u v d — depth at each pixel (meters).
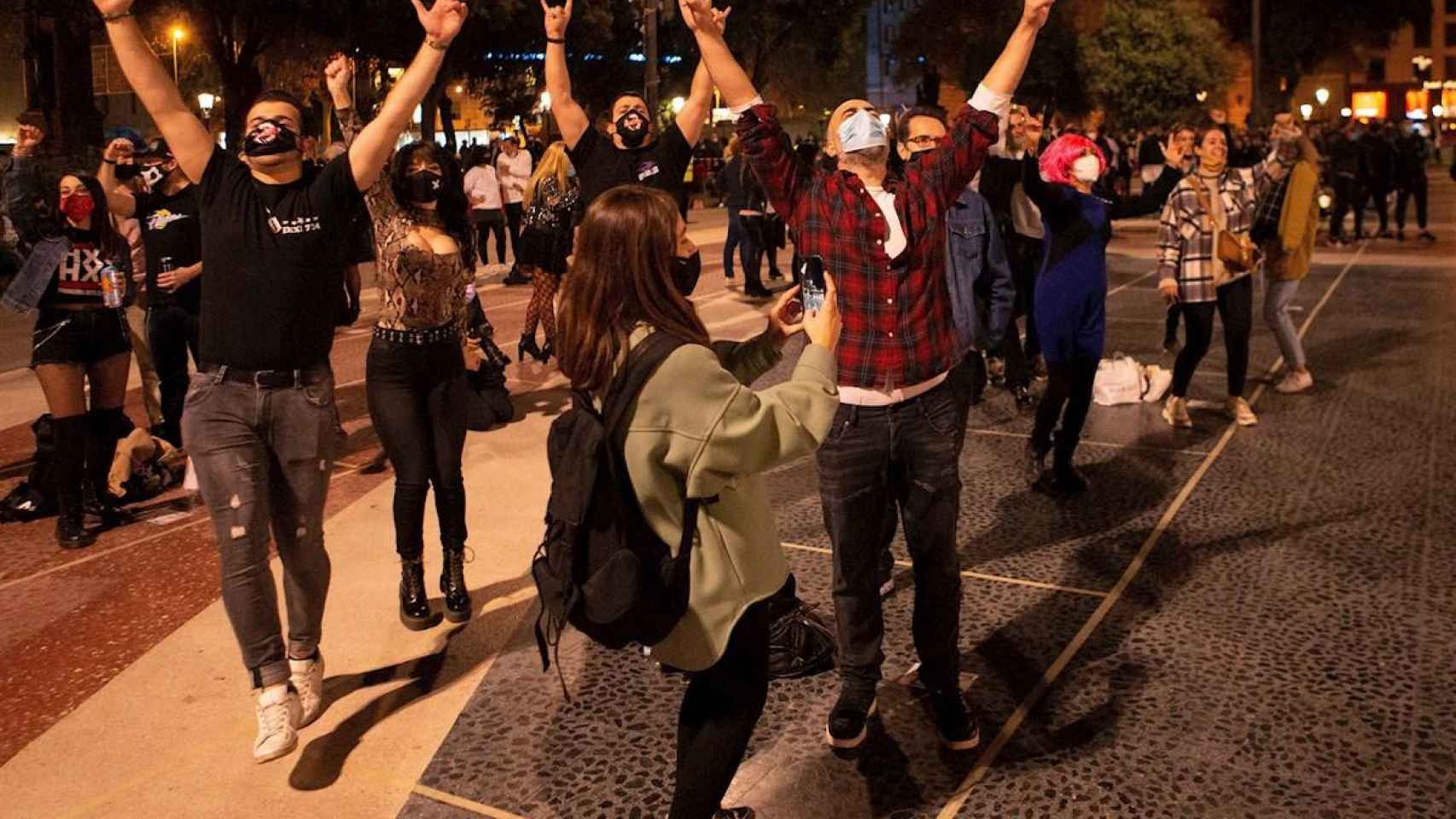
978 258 4.66
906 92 63.34
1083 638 4.17
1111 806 3.14
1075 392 5.71
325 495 3.62
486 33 28.70
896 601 4.57
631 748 3.51
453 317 4.39
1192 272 6.85
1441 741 3.41
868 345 3.27
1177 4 38.22
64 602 4.80
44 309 5.45
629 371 2.40
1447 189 33.34
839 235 3.29
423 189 4.27
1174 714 3.61
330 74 4.16
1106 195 7.23
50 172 16.41
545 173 7.05
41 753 3.58
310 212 3.38
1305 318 10.98
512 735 3.62
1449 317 10.78
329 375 3.57
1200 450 6.58
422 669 4.11
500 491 6.14
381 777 3.40
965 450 6.71
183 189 6.70
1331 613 4.32
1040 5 3.19
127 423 6.26
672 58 39.22
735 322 11.55
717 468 2.40
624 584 2.38
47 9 20.58
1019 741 3.49
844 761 3.41
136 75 3.24
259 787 3.37
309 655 3.72
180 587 4.95
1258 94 33.88
